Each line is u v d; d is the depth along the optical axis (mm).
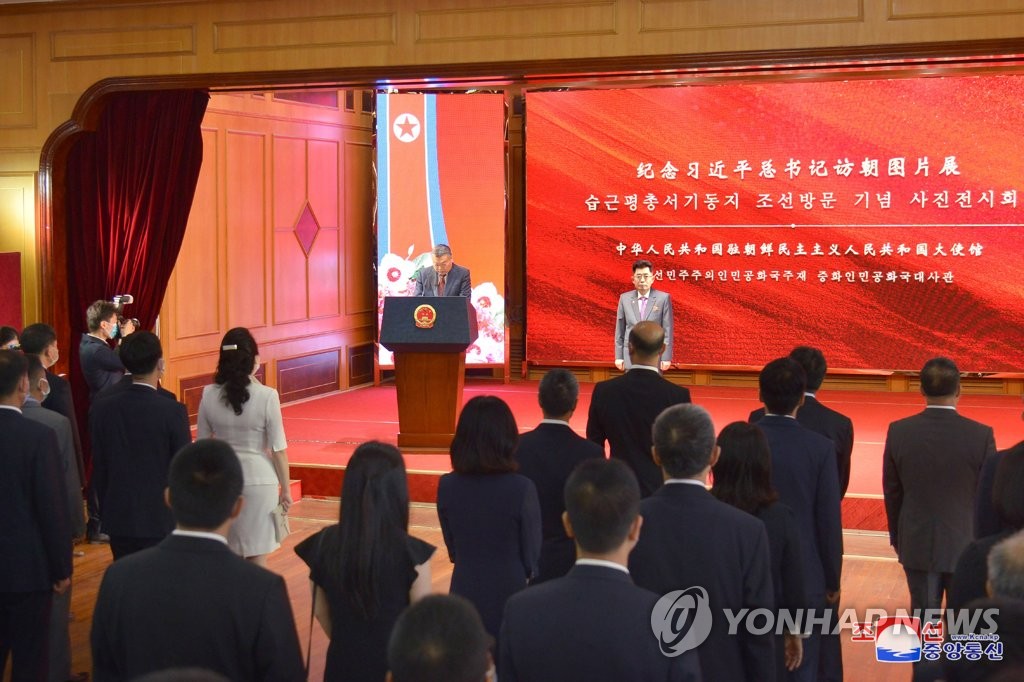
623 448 3775
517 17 6398
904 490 3727
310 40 6691
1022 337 9523
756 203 9953
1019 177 9375
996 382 10000
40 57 7145
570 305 10445
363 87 6887
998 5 5715
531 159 10375
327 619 2525
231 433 4102
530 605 1959
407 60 6559
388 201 10500
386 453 2484
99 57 7035
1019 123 9320
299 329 10008
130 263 7320
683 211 10117
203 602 2055
